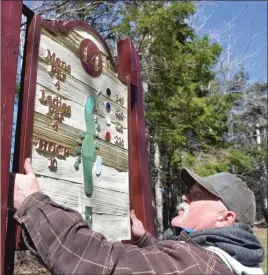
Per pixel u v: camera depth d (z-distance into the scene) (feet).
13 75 5.13
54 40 6.32
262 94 81.82
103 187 7.16
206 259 5.19
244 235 5.69
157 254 5.14
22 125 5.48
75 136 6.55
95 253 4.70
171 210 55.31
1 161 4.81
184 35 34.99
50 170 5.88
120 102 8.21
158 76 32.32
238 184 6.33
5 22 5.14
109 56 7.97
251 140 87.97
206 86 45.37
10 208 5.02
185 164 40.01
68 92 6.52
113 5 29.71
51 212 4.75
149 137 36.37
